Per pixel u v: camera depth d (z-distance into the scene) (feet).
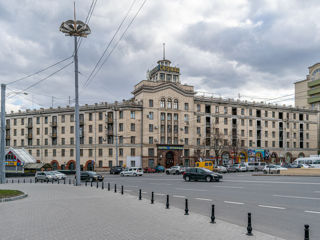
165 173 195.52
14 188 79.41
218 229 29.68
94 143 227.40
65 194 63.10
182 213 38.86
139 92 229.86
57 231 28.84
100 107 226.79
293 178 110.52
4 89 103.60
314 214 38.42
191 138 233.55
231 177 125.08
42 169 197.88
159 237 26.63
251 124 260.01
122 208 43.24
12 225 31.58
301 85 315.17
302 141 282.56
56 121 242.78
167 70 255.50
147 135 219.61
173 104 230.48
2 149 103.24
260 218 36.47
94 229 29.71
